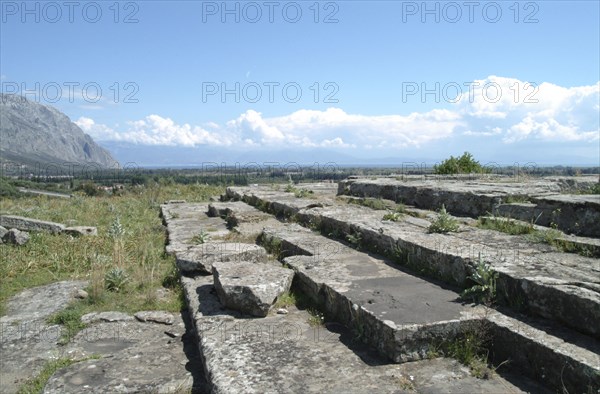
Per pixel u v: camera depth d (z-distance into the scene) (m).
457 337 4.68
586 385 3.68
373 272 6.73
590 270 5.39
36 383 4.99
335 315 5.80
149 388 4.69
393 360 4.52
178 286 8.00
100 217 16.17
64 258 10.34
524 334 4.32
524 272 5.22
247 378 4.23
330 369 4.42
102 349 5.79
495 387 4.03
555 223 7.78
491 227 8.18
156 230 13.63
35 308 7.36
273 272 6.83
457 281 5.90
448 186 11.27
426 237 7.38
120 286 8.07
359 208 11.66
